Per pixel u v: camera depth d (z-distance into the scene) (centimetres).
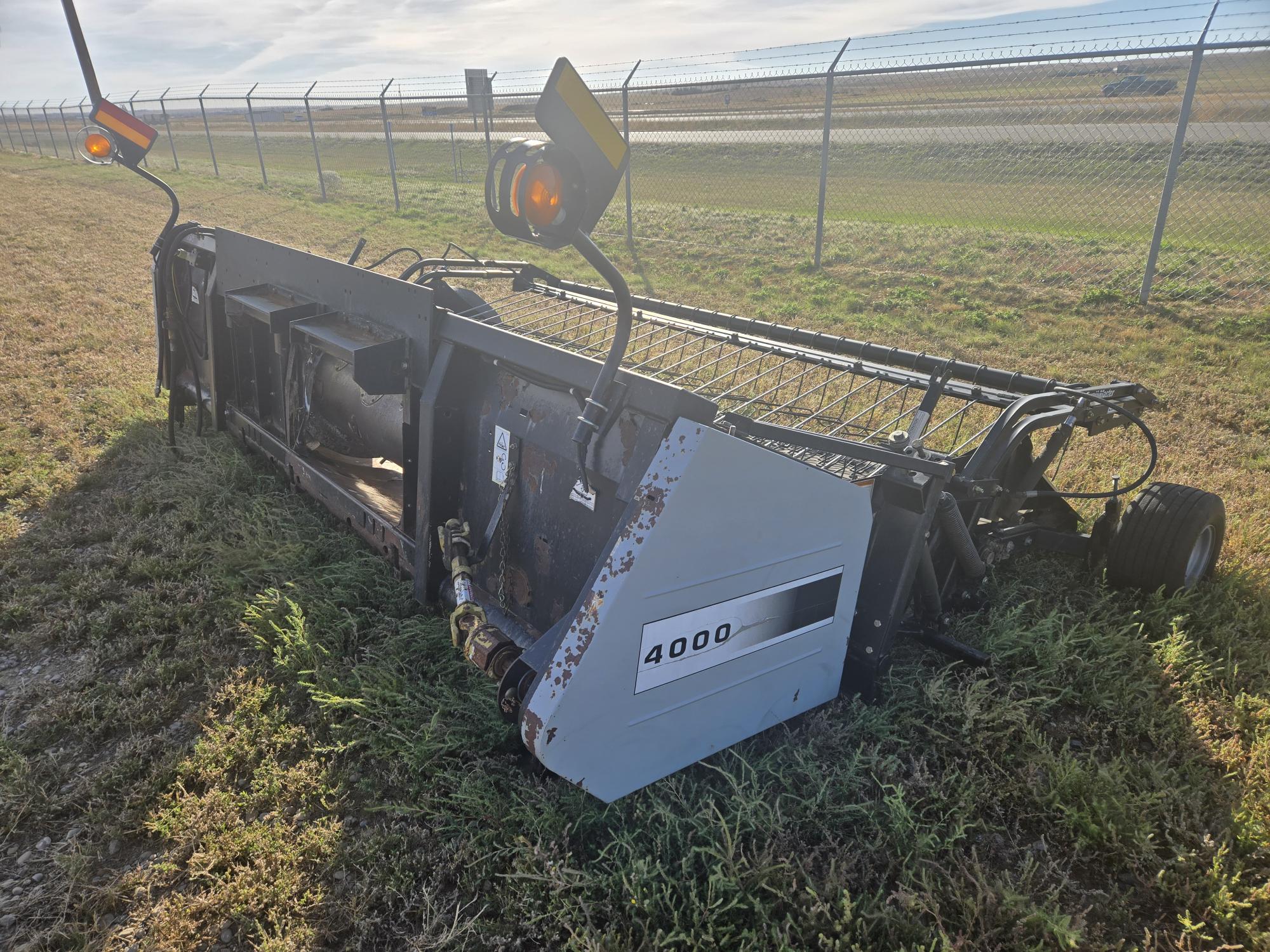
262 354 464
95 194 1927
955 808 258
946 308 906
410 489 345
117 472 507
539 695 215
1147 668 328
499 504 301
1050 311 902
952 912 234
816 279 1050
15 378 671
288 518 436
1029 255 1123
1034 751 294
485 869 243
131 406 603
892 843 254
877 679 314
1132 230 1252
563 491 279
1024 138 1800
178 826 259
